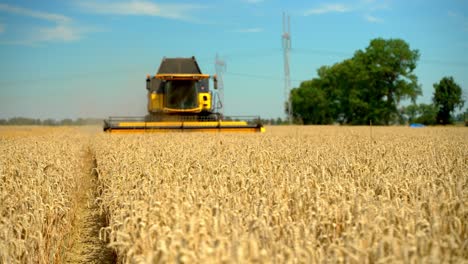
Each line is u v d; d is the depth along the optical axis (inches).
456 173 467.8
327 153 671.8
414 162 543.5
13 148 770.8
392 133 1509.6
